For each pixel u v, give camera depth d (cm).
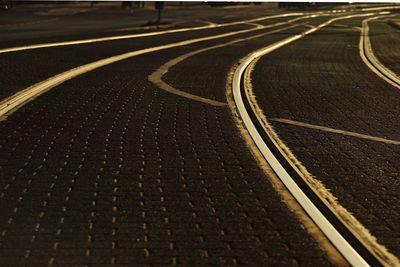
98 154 525
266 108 784
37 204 392
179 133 618
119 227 354
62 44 1789
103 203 397
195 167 492
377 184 459
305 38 2419
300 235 349
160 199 408
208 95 872
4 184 433
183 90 916
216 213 383
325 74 1187
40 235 339
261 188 440
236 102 817
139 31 2628
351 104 829
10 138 578
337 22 4169
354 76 1162
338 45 2028
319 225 365
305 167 504
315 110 776
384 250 332
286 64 1370
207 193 425
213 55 1548
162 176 463
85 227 352
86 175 461
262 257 316
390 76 1167
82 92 873
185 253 318
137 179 454
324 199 416
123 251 319
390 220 381
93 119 680
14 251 315
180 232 348
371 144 593
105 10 5475
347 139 612
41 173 464
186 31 2759
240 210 390
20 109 728
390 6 7881
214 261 309
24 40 1916
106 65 1258
